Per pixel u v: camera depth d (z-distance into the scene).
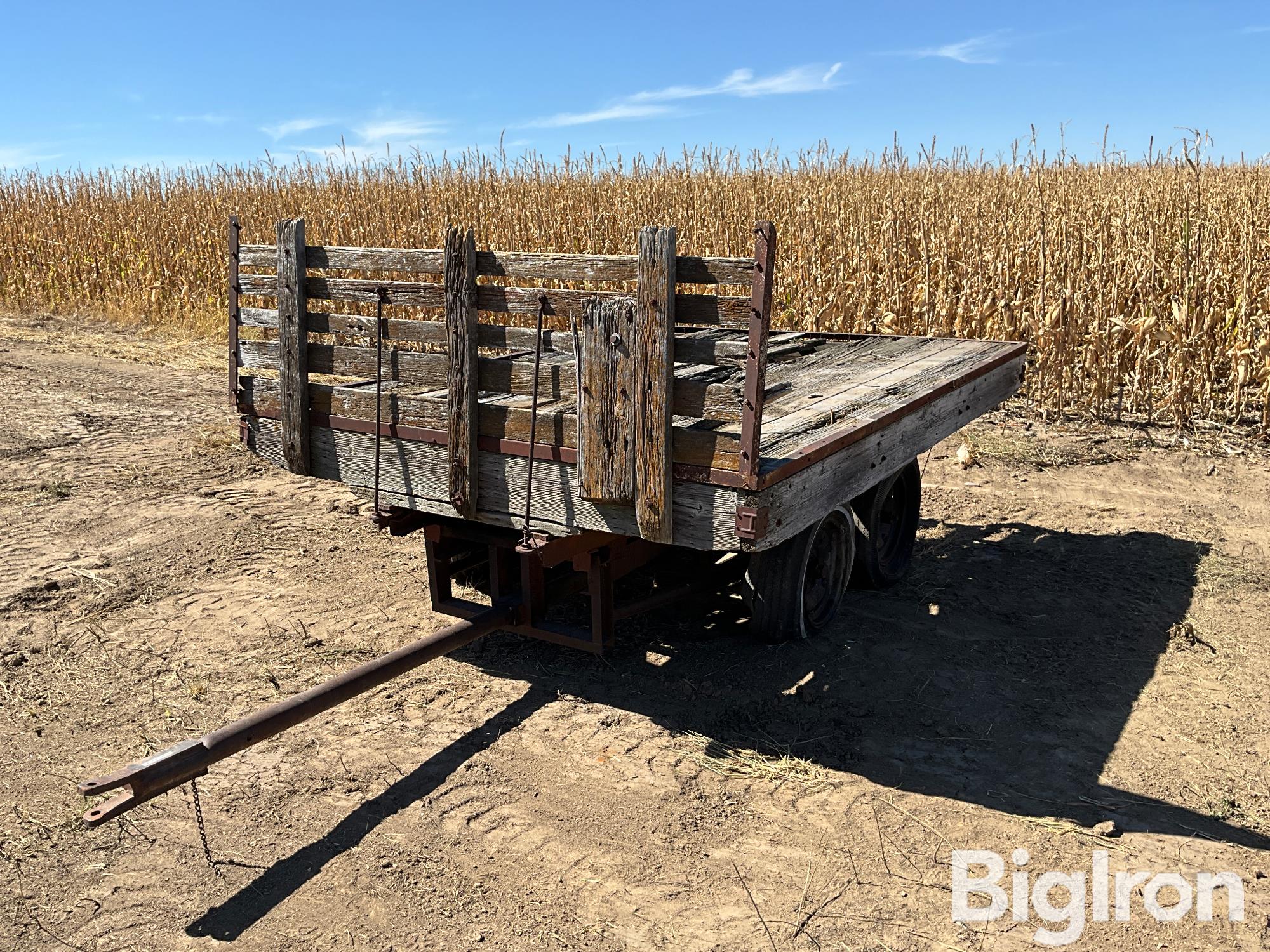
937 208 12.12
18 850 3.25
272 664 4.58
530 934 2.87
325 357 4.15
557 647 4.85
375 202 16.81
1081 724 4.14
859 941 2.86
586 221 14.65
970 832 3.40
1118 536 6.57
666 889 3.08
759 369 3.10
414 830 3.36
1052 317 9.41
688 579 5.21
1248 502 7.22
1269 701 4.36
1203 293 9.02
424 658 3.80
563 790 3.61
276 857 3.22
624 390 3.37
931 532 6.74
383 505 4.39
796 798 3.59
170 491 7.15
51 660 4.60
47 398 9.95
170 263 16.92
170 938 2.86
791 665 4.64
